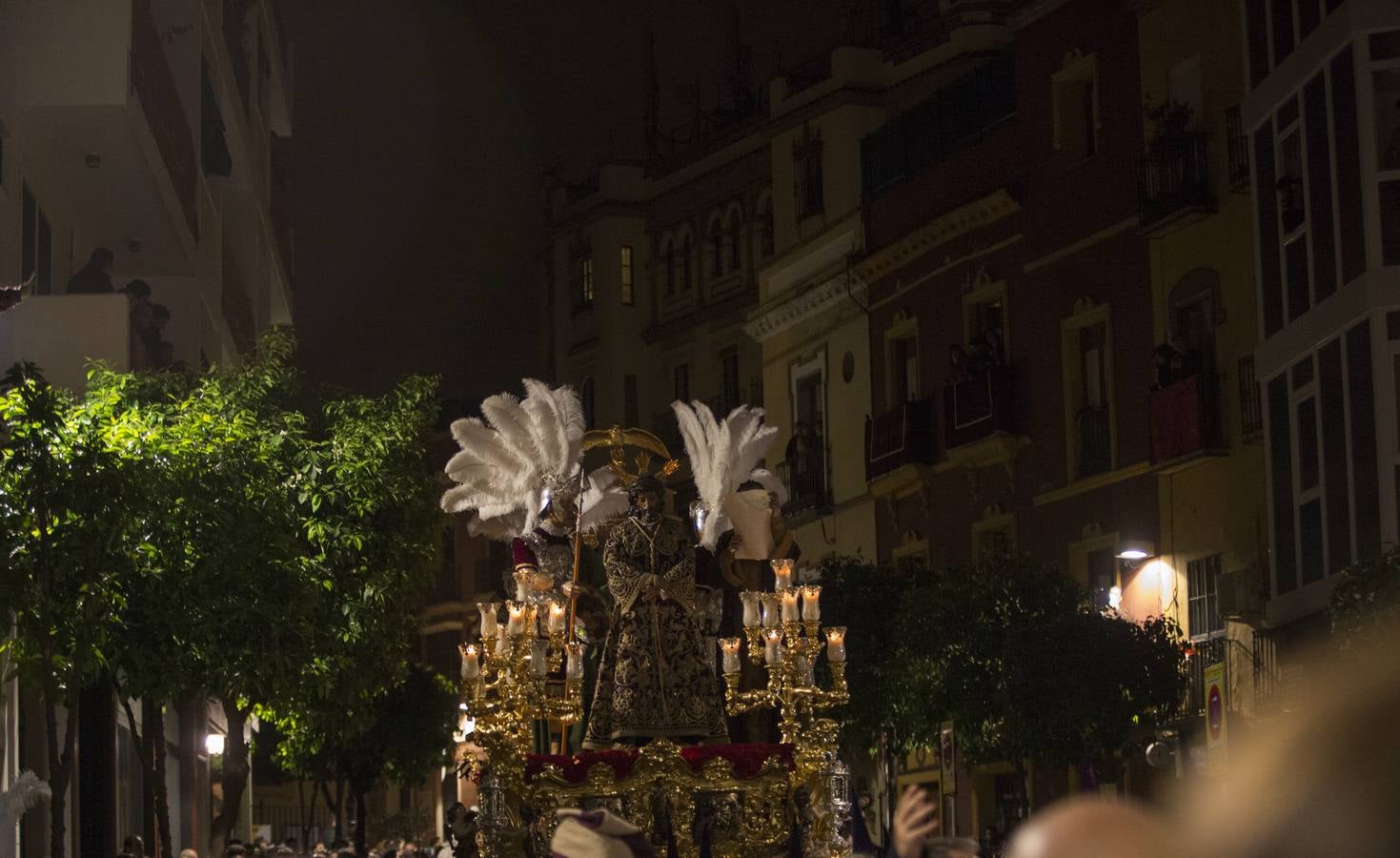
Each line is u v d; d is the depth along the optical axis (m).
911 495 37.62
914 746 28.28
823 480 41.41
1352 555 21.41
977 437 34.28
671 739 8.33
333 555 20.39
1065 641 24.34
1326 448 22.22
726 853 7.97
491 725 8.03
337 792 45.84
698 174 51.34
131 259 29.30
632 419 52.84
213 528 16.81
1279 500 23.69
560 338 54.81
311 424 21.52
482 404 8.79
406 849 34.00
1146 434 30.20
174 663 16.84
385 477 20.91
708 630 8.67
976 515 35.19
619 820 5.84
